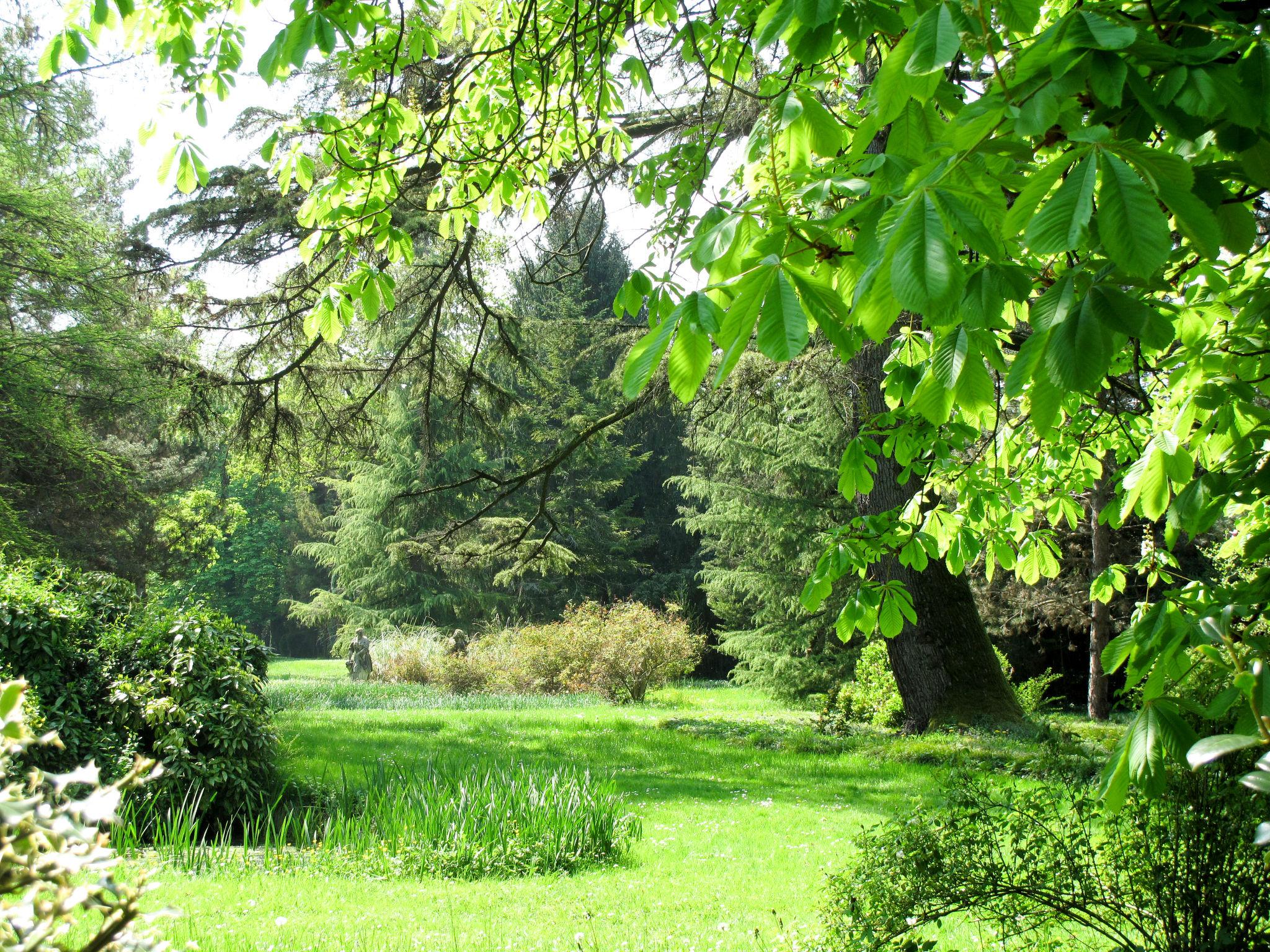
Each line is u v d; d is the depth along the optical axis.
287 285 8.30
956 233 1.30
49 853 0.93
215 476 38.16
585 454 6.98
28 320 16.33
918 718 13.11
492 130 4.63
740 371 10.47
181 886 5.34
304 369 8.52
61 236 15.47
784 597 18.98
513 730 14.12
